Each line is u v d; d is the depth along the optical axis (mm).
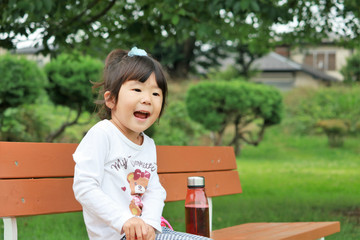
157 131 14344
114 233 2154
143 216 2244
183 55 29406
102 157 2193
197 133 16641
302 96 23906
